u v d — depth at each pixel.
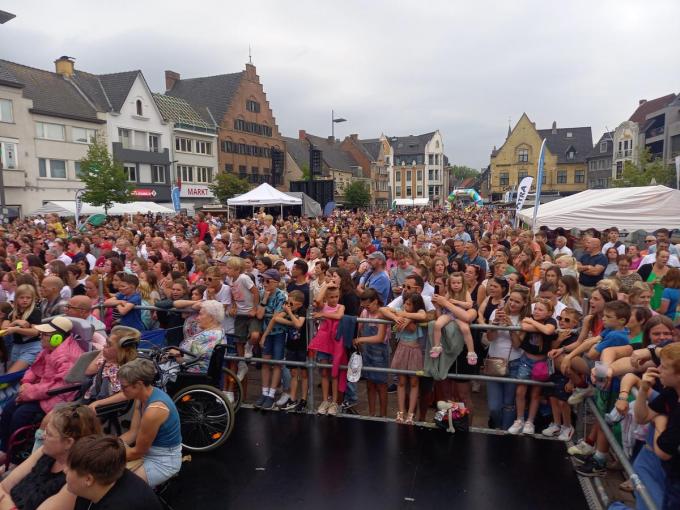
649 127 51.88
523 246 9.06
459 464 4.38
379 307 5.60
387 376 5.49
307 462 4.45
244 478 4.21
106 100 39.41
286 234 13.10
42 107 33.94
